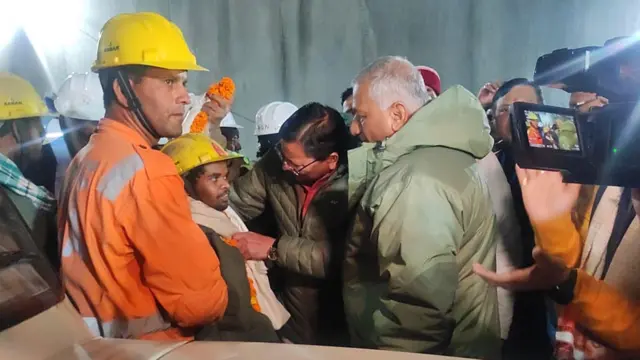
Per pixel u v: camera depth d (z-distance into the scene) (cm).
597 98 123
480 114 164
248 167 265
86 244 138
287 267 212
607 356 145
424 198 150
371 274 174
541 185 149
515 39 549
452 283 151
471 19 555
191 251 138
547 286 152
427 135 161
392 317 156
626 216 141
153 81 149
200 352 101
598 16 520
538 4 538
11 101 212
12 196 165
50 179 235
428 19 564
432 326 152
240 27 565
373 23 575
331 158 210
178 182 143
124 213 136
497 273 165
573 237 148
